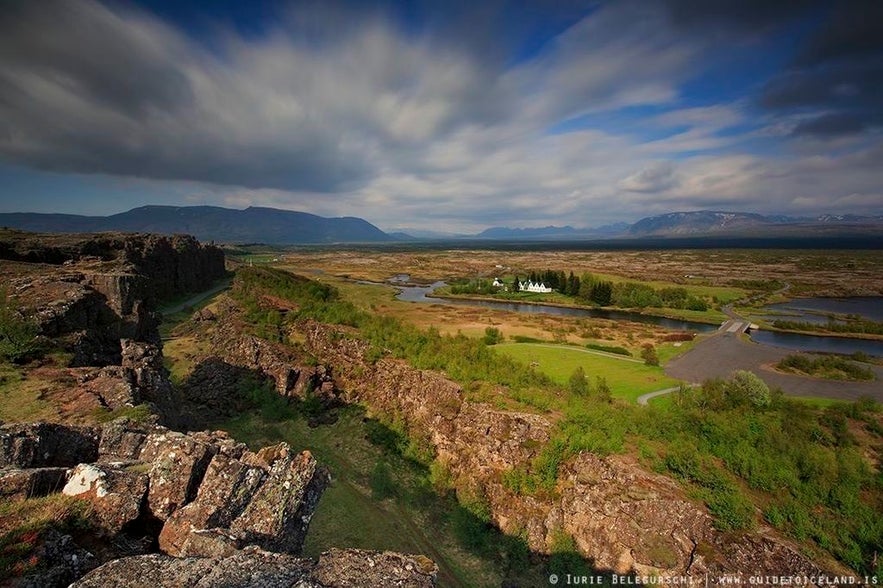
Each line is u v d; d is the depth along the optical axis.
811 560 32.06
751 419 44.97
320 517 40.59
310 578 12.95
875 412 54.81
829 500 35.75
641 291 182.62
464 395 53.41
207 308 107.94
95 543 16.20
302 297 93.56
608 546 35.94
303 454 21.55
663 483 37.09
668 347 103.00
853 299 199.38
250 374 70.12
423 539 40.59
